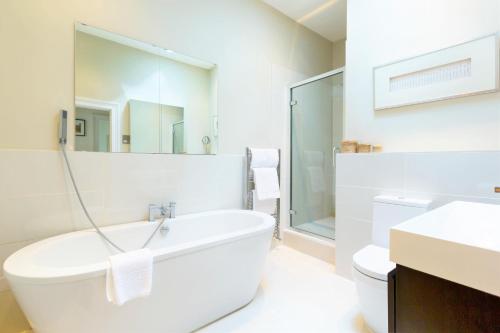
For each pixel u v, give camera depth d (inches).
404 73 76.8
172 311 54.2
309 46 129.3
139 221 77.5
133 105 77.1
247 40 104.1
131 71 76.5
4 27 57.2
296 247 109.4
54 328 44.2
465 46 65.9
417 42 74.8
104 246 67.7
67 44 65.4
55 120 63.9
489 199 58.2
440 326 18.4
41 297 42.2
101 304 45.6
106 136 72.1
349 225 83.7
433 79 71.3
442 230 24.3
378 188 76.6
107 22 71.4
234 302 66.1
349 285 79.9
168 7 83.0
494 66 61.7
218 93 95.7
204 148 92.8
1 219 57.3
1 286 56.6
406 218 66.8
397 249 21.0
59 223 64.6
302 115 117.7
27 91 60.1
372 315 55.2
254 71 106.7
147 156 79.7
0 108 57.0
